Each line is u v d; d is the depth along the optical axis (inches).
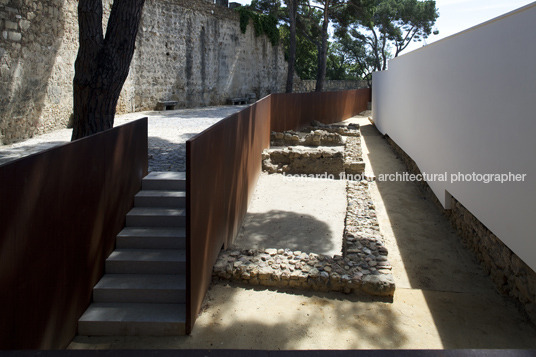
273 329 157.6
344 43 1886.1
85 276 162.6
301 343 149.6
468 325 164.4
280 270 189.9
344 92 868.6
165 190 235.8
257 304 174.1
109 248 189.0
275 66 1173.7
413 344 150.7
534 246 154.7
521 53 166.6
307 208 297.6
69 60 464.8
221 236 205.9
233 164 231.6
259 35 1066.1
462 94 244.7
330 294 183.3
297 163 392.5
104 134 179.8
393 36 1631.4
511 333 159.0
